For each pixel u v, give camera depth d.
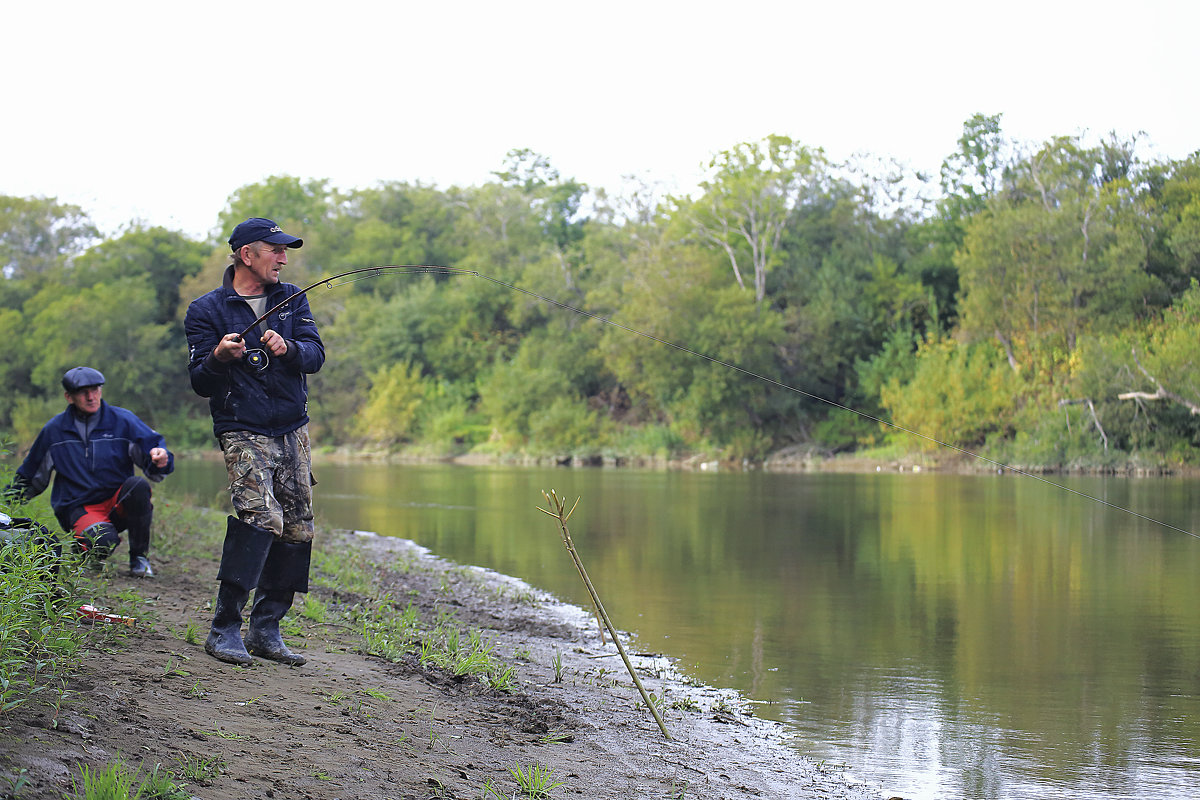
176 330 69.19
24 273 74.56
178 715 3.53
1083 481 29.14
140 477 6.66
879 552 12.41
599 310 54.97
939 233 51.75
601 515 17.61
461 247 74.62
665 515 17.64
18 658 3.44
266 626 4.66
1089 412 35.69
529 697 5.05
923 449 39.12
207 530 10.73
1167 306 38.62
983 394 38.62
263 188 82.00
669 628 7.64
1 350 61.78
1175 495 22.56
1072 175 41.72
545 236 74.94
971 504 20.38
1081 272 39.00
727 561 11.46
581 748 4.29
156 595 6.09
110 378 59.41
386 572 9.81
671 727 4.93
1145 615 8.36
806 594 9.27
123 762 2.96
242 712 3.73
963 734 5.07
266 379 4.41
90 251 72.56
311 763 3.35
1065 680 6.17
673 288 47.72
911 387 41.25
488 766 3.76
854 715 5.37
